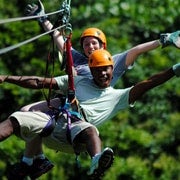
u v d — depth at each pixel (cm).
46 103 1958
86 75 1991
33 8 2166
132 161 3741
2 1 4284
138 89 1917
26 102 3938
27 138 1866
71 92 1898
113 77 1995
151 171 3853
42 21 2158
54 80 1925
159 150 3931
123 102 1922
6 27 4166
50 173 3641
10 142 3528
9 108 3988
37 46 4122
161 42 1995
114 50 4019
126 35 4231
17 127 1841
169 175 3838
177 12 4381
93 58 1905
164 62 4188
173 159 3891
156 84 1917
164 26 4359
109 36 4138
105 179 3691
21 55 4103
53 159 3650
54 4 3956
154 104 4100
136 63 4134
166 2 4409
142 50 2002
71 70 1906
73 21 4191
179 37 1984
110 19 4147
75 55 2031
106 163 1778
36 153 1980
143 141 3828
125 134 3806
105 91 1919
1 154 3516
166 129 3994
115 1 4306
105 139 3759
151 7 4409
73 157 3681
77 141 1858
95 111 1903
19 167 1983
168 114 4106
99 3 4266
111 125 3784
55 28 1958
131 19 4291
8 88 3903
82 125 1853
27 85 1908
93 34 2020
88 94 1912
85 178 3700
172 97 4166
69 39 1941
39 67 4044
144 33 4294
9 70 4100
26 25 4147
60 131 1878
